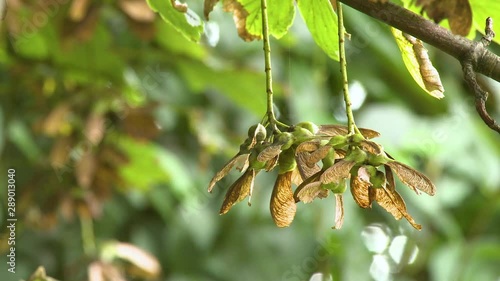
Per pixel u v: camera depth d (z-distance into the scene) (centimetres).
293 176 139
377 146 136
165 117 252
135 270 211
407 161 238
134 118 213
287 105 249
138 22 196
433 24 139
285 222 139
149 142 232
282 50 245
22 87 226
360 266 259
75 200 217
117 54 218
